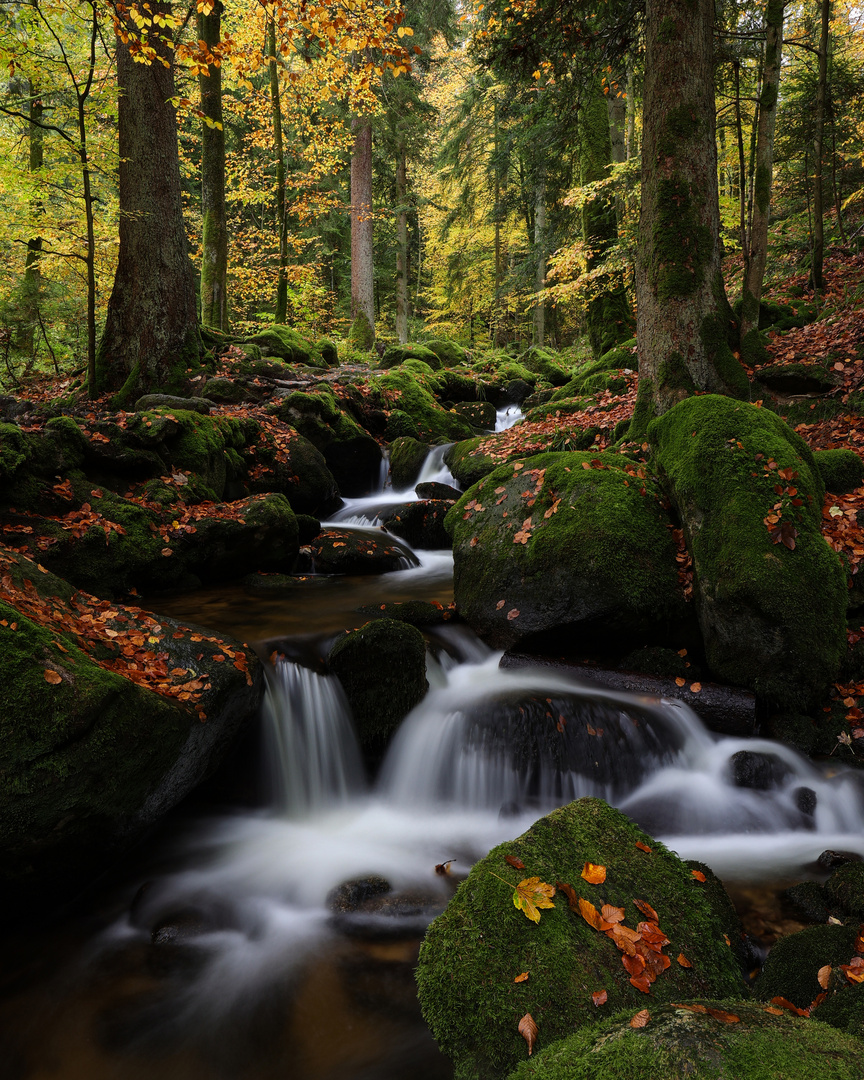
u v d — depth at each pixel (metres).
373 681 4.62
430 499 9.30
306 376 12.72
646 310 7.10
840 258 12.44
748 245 9.30
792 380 7.69
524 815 4.09
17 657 2.86
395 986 2.82
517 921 2.29
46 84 9.25
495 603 5.30
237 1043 2.59
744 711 4.25
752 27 10.20
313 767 4.53
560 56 10.13
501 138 16.70
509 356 22.59
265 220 25.38
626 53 10.23
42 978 2.89
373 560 7.48
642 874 2.62
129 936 3.13
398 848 3.90
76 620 3.99
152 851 3.75
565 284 14.60
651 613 4.82
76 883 3.27
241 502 7.38
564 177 17.61
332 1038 2.61
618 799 4.08
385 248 27.48
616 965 2.23
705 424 5.09
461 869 3.63
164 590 6.47
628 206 13.23
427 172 32.81
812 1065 1.61
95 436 6.94
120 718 3.07
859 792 3.80
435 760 4.43
